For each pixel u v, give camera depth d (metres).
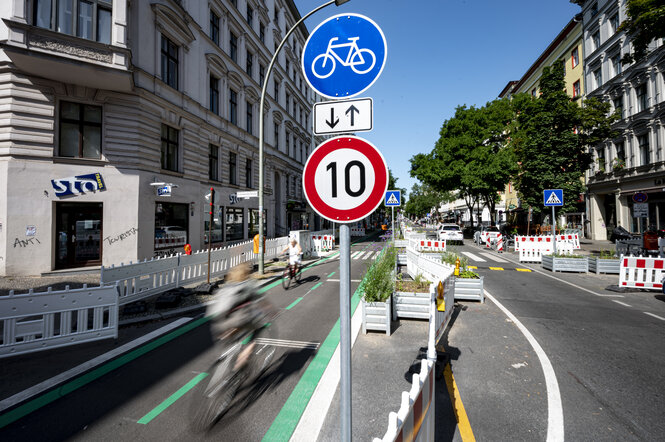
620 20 21.77
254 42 21.62
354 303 7.52
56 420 3.10
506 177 25.12
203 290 8.02
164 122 13.01
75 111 10.59
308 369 4.14
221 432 2.93
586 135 20.11
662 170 17.95
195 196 14.77
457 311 6.67
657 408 3.24
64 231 10.27
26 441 2.80
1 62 9.42
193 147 14.70
